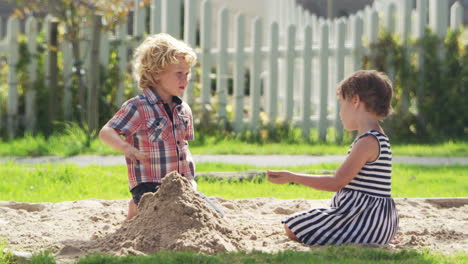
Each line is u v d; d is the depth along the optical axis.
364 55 12.84
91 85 12.17
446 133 12.77
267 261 3.67
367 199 4.33
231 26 19.52
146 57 4.84
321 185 4.29
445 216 5.78
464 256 3.94
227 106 13.88
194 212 4.21
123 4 12.58
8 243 4.40
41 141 11.66
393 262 3.68
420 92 12.80
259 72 12.89
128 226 4.36
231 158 10.43
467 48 12.80
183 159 4.91
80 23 12.91
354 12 22.44
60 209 5.92
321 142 12.45
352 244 4.20
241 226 4.99
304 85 12.87
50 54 12.75
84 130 12.11
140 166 4.78
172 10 12.92
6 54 13.20
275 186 7.80
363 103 4.37
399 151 11.16
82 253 4.08
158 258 3.62
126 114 4.75
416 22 12.89
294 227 4.43
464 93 12.81
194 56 4.92
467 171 8.84
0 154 10.81
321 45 12.77
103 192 7.35
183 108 5.01
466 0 25.59
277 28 12.84
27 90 13.14
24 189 7.43
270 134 12.75
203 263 3.57
